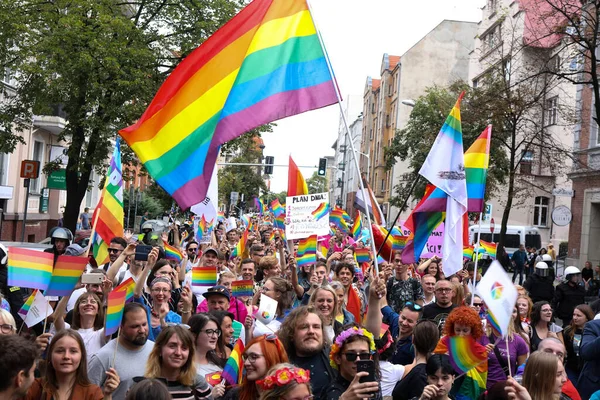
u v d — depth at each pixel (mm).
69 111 25000
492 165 31828
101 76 23453
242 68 7688
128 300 6324
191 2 26750
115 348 5676
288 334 5672
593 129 30109
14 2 24109
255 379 5105
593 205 30344
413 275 13055
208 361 6559
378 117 85188
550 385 5438
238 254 13914
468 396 6309
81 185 26766
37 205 34875
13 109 25406
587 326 7461
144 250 8117
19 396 4148
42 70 23125
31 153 33219
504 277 5418
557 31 23312
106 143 25062
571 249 31828
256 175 72750
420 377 6117
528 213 43969
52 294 6324
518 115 26016
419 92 67938
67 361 5223
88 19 23953
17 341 4129
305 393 4324
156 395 4480
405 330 7754
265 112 7656
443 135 9250
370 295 6930
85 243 13492
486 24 44750
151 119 7578
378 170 79812
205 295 7836
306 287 11805
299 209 13141
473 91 29672
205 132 7570
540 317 9078
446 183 9203
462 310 6277
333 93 7723
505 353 7309
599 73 27984
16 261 6285
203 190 7512
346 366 5195
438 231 11469
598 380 7332
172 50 27469
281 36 7801
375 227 12688
